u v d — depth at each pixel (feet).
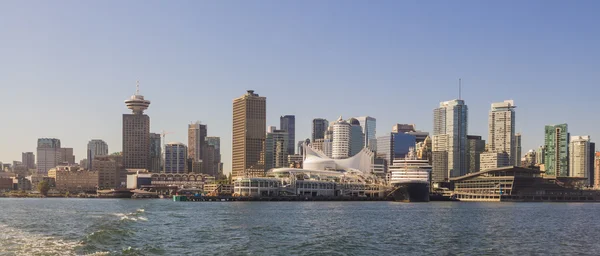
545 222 624.18
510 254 351.46
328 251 352.08
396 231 488.85
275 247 364.99
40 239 387.34
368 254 344.08
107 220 583.58
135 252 324.39
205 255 324.39
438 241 412.98
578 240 431.02
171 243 375.45
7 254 309.42
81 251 323.37
